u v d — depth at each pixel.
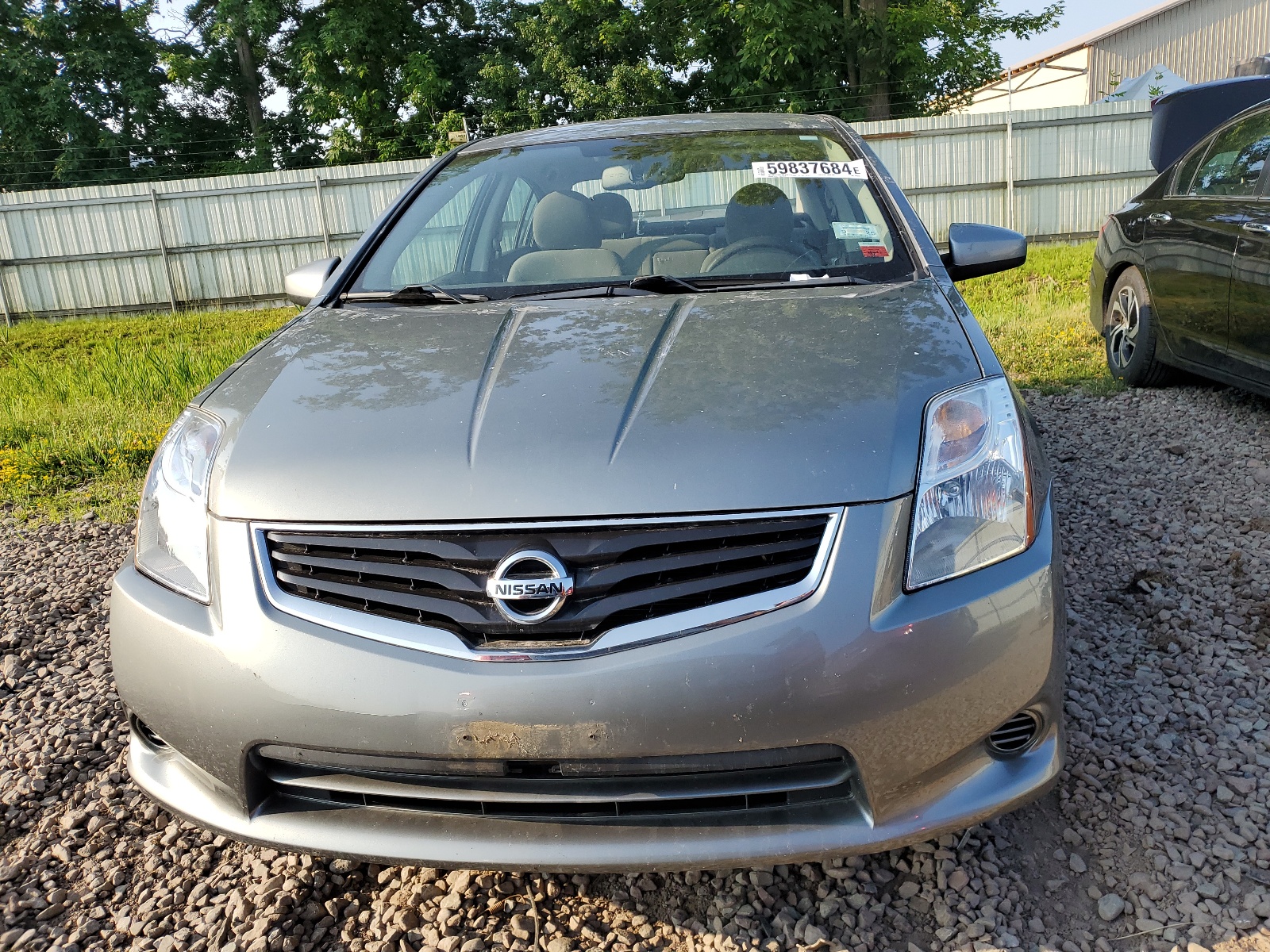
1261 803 2.07
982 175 14.77
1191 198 4.82
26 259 15.27
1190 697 2.47
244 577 1.69
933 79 21.92
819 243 2.65
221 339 11.18
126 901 2.00
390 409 1.87
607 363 1.95
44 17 23.78
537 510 1.61
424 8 25.36
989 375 1.88
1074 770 2.20
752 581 1.59
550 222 2.86
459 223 2.93
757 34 20.16
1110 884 1.89
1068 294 8.93
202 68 24.42
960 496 1.68
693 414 1.74
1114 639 2.78
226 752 1.69
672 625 1.57
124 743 2.57
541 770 1.61
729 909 1.87
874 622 1.57
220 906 1.94
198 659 1.69
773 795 1.65
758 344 1.99
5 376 8.75
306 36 23.80
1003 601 1.64
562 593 1.57
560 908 1.90
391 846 1.66
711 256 2.66
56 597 3.62
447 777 1.64
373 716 1.59
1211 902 1.82
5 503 4.95
